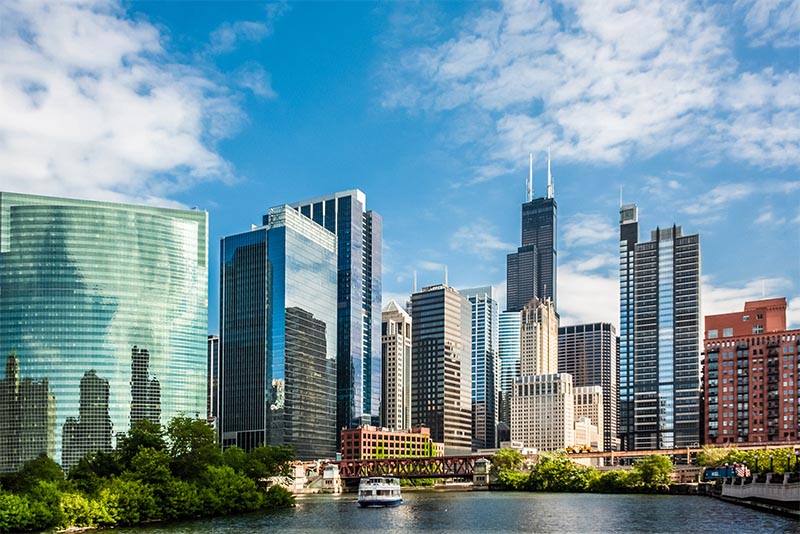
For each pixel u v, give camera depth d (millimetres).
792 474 186125
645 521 181500
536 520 188625
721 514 195625
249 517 189125
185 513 182500
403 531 164375
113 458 199375
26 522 144250
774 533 151625
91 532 152500
